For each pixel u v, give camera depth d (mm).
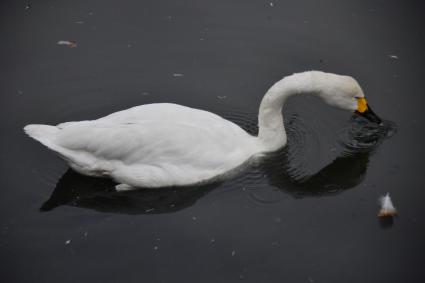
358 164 11094
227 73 13250
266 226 9633
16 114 11984
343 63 13312
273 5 14859
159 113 10320
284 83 10805
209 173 10258
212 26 14250
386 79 12930
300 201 10180
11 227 9500
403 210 10008
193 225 9602
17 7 14344
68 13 14305
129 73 13086
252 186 10461
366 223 9742
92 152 10055
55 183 10406
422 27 14078
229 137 10586
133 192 10273
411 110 12242
